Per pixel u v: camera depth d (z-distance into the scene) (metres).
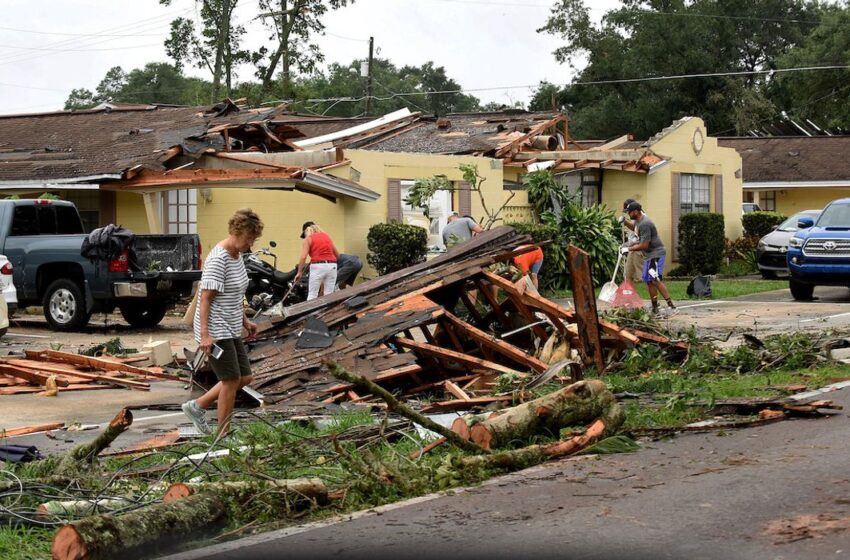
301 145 26.78
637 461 7.45
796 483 6.62
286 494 6.43
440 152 26.52
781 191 41.06
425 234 22.19
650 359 11.90
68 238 17.81
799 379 11.02
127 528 5.47
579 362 10.99
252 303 19.27
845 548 5.30
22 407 11.02
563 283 24.91
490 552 5.44
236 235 8.72
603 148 30.73
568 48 58.50
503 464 7.28
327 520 6.30
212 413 10.46
